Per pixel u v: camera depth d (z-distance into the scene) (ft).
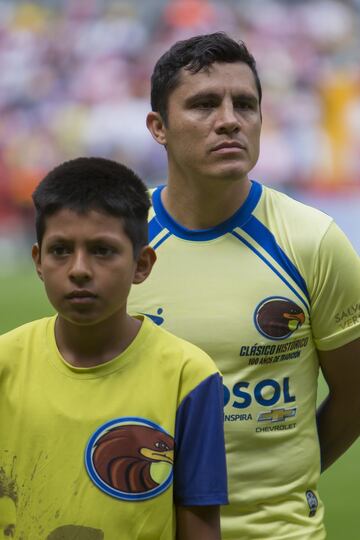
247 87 30.63
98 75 216.95
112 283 24.71
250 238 31.60
